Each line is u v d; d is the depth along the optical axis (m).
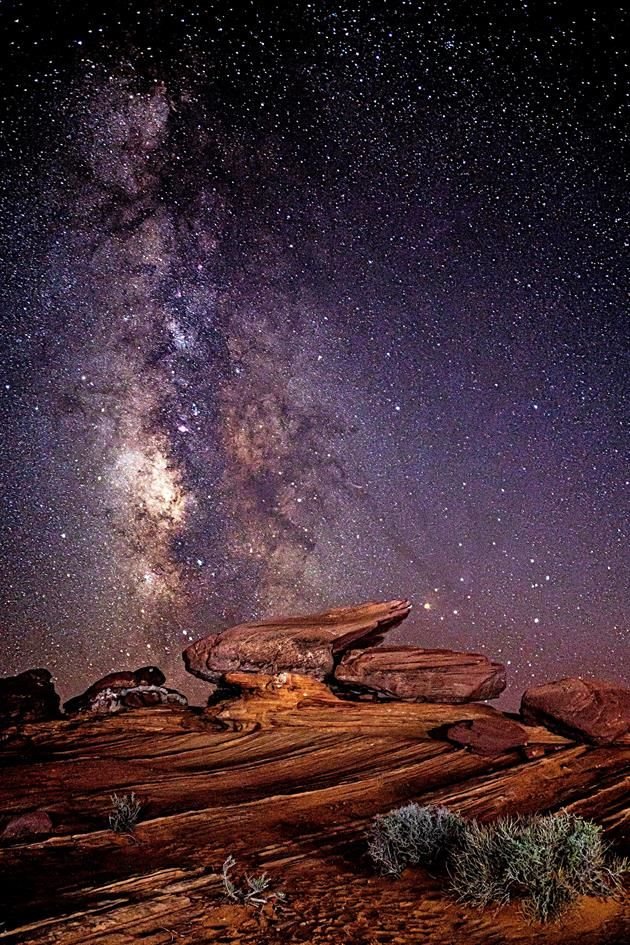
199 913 4.57
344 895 4.87
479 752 9.05
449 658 12.66
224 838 6.23
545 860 4.63
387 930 4.32
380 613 14.38
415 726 10.69
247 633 13.60
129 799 7.54
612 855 5.46
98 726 11.38
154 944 4.16
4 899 4.79
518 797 7.35
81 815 6.95
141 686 13.13
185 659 13.81
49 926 4.32
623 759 8.50
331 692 12.45
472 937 4.22
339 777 8.41
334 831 6.38
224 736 10.59
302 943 4.16
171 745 10.23
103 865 5.52
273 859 5.64
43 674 13.38
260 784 8.29
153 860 5.64
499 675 12.10
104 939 4.20
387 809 7.12
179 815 6.84
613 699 9.54
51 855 5.75
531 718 9.98
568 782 7.79
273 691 12.19
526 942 4.16
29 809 7.15
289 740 10.25
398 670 12.20
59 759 9.51
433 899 4.77
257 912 4.59
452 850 5.20
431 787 7.90
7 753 9.99
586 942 4.14
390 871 5.22
